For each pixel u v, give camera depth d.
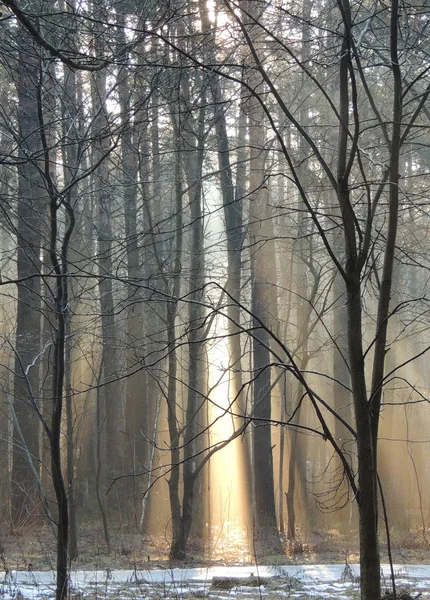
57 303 7.29
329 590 11.60
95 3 6.08
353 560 17.03
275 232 22.09
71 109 8.97
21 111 8.49
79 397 22.67
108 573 12.13
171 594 10.88
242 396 20.88
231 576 12.30
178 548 16.42
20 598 10.12
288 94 14.16
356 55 5.30
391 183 5.20
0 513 17.67
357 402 5.19
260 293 20.11
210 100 11.35
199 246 16.06
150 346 20.19
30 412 17.84
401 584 11.77
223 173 15.64
